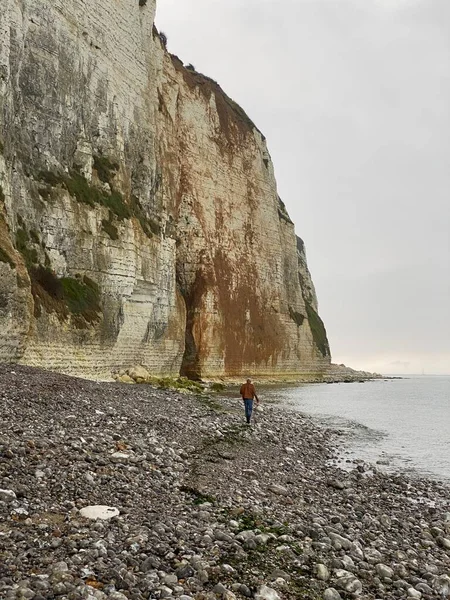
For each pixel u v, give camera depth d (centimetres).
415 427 3391
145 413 2091
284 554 833
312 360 10350
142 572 681
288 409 4088
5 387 1906
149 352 5406
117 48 5184
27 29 3784
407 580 829
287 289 10056
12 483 919
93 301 3934
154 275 5175
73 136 4216
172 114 7588
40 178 3734
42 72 3900
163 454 1418
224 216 8294
